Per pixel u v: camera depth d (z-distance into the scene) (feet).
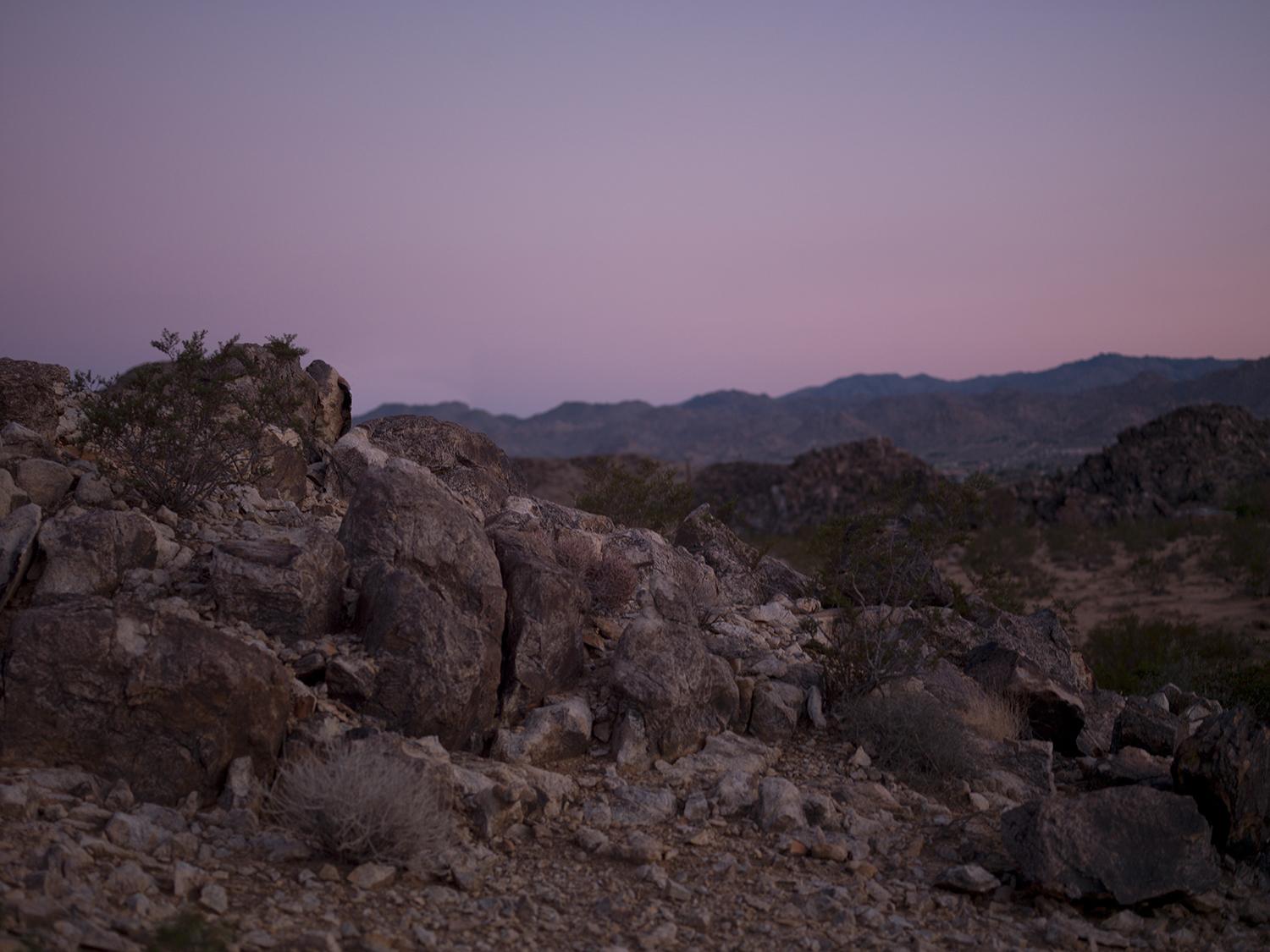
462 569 25.58
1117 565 125.08
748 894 18.86
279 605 23.13
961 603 37.04
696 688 25.89
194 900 15.33
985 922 18.85
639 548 35.17
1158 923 19.07
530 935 16.28
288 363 37.22
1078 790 27.20
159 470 28.66
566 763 24.25
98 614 18.78
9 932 12.30
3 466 25.55
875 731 27.27
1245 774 22.50
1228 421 236.63
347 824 17.66
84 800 17.57
